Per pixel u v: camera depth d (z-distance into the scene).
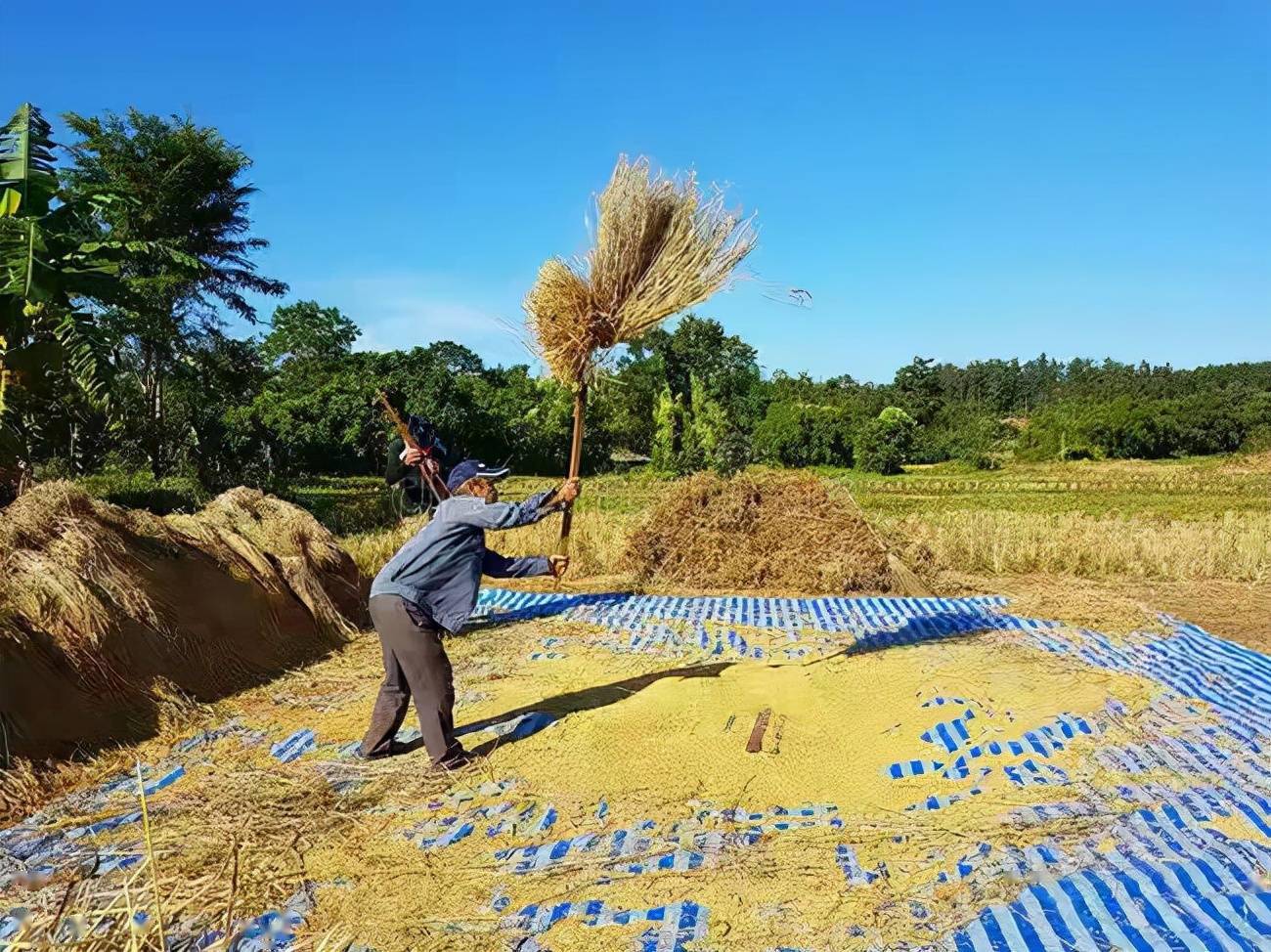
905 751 4.68
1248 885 3.20
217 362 21.58
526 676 6.33
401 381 37.38
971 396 90.62
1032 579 11.01
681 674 6.05
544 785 4.39
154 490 16.09
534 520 4.72
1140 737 4.85
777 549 10.50
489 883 3.50
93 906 3.04
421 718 4.60
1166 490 32.81
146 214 19.22
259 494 8.56
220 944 2.77
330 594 8.05
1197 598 9.78
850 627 7.98
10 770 4.46
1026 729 4.94
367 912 3.29
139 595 5.94
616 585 10.39
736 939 3.03
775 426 47.91
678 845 3.73
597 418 44.03
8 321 9.88
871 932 3.03
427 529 4.68
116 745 5.06
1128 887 3.19
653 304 4.72
